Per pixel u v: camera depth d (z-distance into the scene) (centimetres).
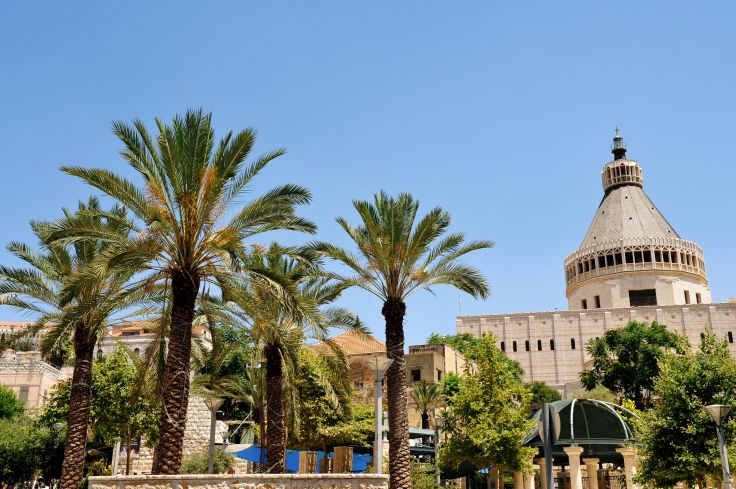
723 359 2573
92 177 2022
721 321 9694
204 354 3186
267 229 2236
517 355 10281
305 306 2186
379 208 2706
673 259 10862
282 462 2714
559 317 10331
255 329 2666
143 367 2581
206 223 2086
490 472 3866
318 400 4253
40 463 3869
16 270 2550
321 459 4106
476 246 2739
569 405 3250
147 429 3834
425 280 2694
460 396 3462
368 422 4612
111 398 3716
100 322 2481
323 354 3009
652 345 7619
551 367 10094
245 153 2077
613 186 12425
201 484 1706
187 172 2039
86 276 1958
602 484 4409
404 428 2562
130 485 1714
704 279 11006
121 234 2166
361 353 6656
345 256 2709
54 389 4397
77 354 2544
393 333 2655
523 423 3300
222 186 2062
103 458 4803
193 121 2067
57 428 4022
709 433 2438
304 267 2739
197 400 5072
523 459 3244
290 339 2433
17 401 5428
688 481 2505
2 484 3806
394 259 2645
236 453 4116
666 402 2567
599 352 7950
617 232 11525
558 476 4538
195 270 2077
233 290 2252
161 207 2031
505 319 10500
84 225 2092
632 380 7550
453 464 3441
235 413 5941
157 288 2344
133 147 2050
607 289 10869
